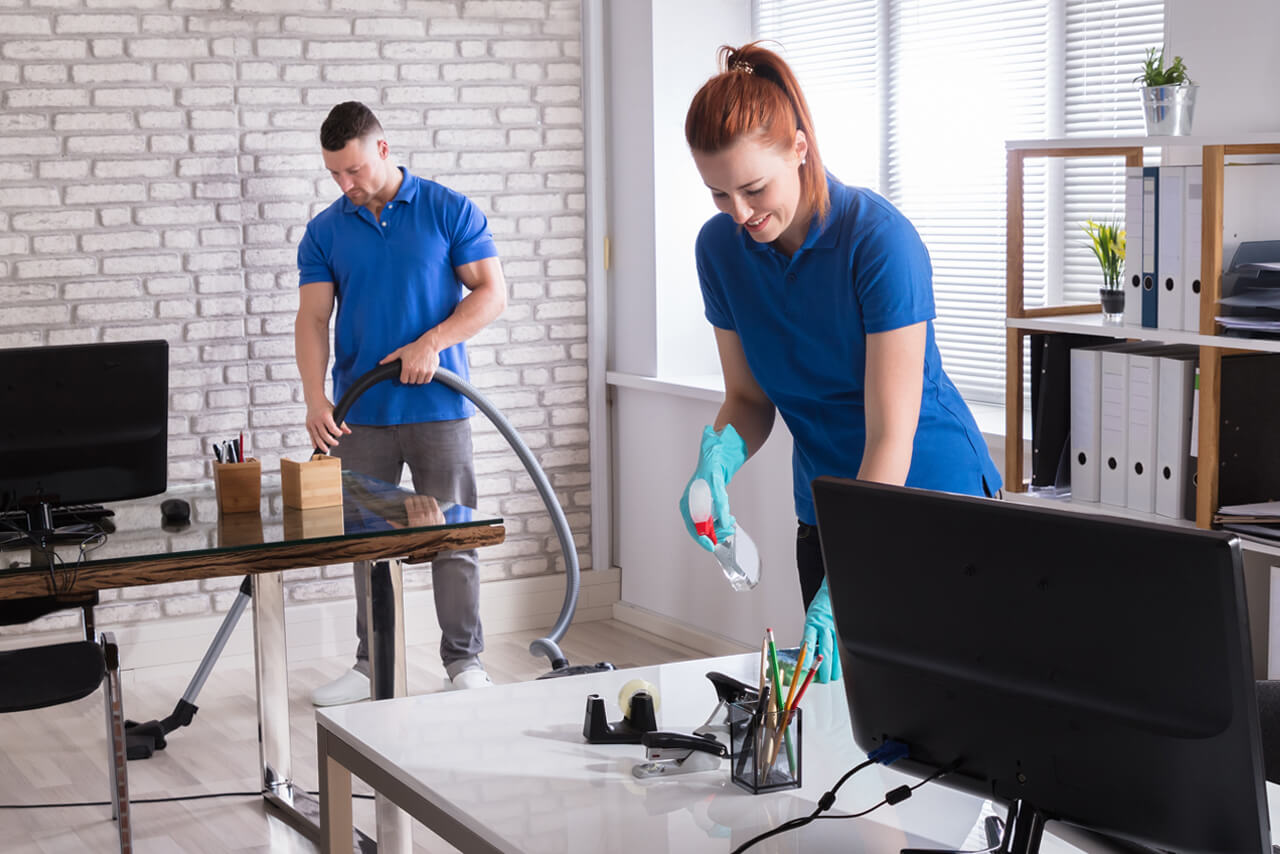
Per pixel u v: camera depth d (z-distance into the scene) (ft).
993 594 4.80
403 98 16.35
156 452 10.11
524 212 17.21
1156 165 10.97
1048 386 11.15
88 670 10.10
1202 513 9.75
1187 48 10.94
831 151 16.33
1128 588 4.38
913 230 7.54
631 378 17.21
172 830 11.51
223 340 15.67
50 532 9.52
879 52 15.52
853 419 8.07
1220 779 4.36
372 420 14.26
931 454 8.07
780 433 15.15
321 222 14.35
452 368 14.42
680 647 16.87
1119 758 4.59
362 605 14.64
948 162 14.90
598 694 6.89
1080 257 13.75
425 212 14.25
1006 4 14.12
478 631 14.87
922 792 5.71
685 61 16.80
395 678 10.31
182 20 15.17
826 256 7.61
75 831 11.49
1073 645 4.60
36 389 9.59
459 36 16.58
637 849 5.10
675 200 16.93
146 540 9.59
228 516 10.37
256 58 15.55
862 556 5.23
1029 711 4.82
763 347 8.14
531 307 17.40
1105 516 4.44
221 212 15.52
